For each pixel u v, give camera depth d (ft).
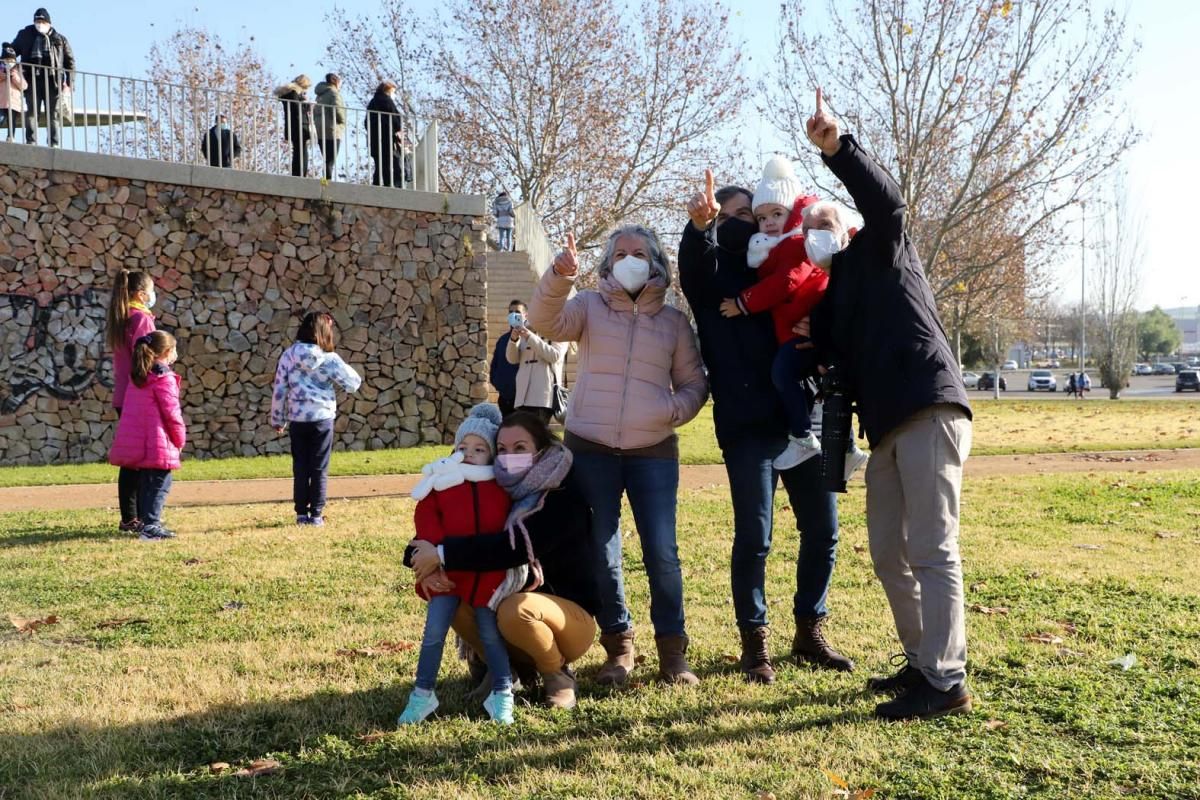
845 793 10.32
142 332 26.78
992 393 214.69
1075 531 25.80
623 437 14.47
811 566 14.94
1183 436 62.44
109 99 48.03
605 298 14.96
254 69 124.88
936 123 75.10
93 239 47.06
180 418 26.13
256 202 50.47
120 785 10.88
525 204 79.92
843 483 13.53
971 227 84.17
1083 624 16.67
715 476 40.45
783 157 14.66
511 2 99.30
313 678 14.52
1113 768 10.85
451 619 13.12
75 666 15.05
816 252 13.47
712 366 14.61
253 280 50.42
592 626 13.67
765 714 12.80
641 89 102.94
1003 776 10.71
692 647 15.88
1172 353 476.95
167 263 48.55
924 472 12.60
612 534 14.71
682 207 105.60
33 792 10.66
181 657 15.48
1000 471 42.14
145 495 25.91
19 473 42.37
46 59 47.60
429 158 56.75
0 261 45.34
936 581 12.61
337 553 23.61
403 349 53.88
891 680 13.67
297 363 27.89
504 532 12.93
